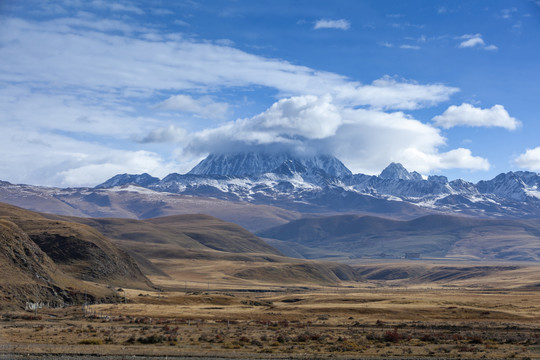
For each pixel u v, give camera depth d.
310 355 71.44
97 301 167.00
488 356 73.06
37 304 143.62
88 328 100.12
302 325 115.62
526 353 76.56
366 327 113.62
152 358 66.44
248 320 126.56
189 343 81.88
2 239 162.50
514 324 118.56
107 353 69.00
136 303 170.12
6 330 94.62
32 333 90.94
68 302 157.88
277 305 182.75
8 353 67.62
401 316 138.00
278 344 82.38
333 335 96.06
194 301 181.00
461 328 112.31
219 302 181.88
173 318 128.38
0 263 153.12
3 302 134.62
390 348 80.44
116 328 101.94
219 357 68.50
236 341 84.69
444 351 77.62
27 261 162.38
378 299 190.12
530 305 171.25
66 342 80.06
